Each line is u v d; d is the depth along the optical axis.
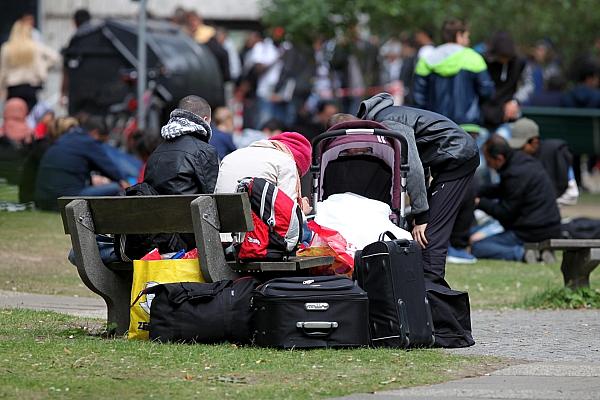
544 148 59.88
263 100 92.56
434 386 26.12
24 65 85.31
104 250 33.22
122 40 75.12
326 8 89.81
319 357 28.83
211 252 30.59
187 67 75.06
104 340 30.97
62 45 100.06
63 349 29.22
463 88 57.41
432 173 36.38
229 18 105.81
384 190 35.16
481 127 61.62
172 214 30.94
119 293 32.56
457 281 48.75
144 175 34.19
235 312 30.17
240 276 31.72
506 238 56.03
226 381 26.08
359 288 30.30
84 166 60.88
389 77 92.94
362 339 30.11
